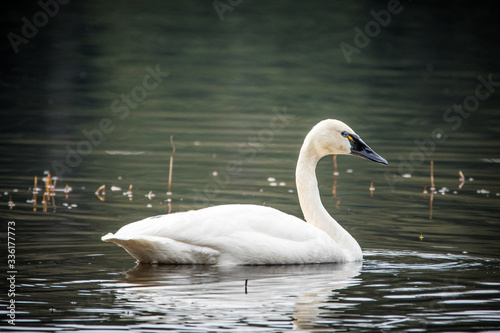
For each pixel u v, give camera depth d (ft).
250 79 98.12
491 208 47.98
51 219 43.37
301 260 36.37
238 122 76.54
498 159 62.80
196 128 73.61
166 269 34.96
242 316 28.58
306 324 27.86
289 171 58.70
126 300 30.17
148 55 109.50
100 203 47.73
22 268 34.32
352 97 88.84
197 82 95.86
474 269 35.53
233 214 36.42
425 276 34.37
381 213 46.98
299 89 92.99
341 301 30.58
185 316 28.48
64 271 34.06
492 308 29.89
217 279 33.42
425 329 27.61
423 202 49.90
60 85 91.40
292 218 37.35
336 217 45.91
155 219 36.01
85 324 27.50
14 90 87.51
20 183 52.42
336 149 40.14
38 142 65.36
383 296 31.32
